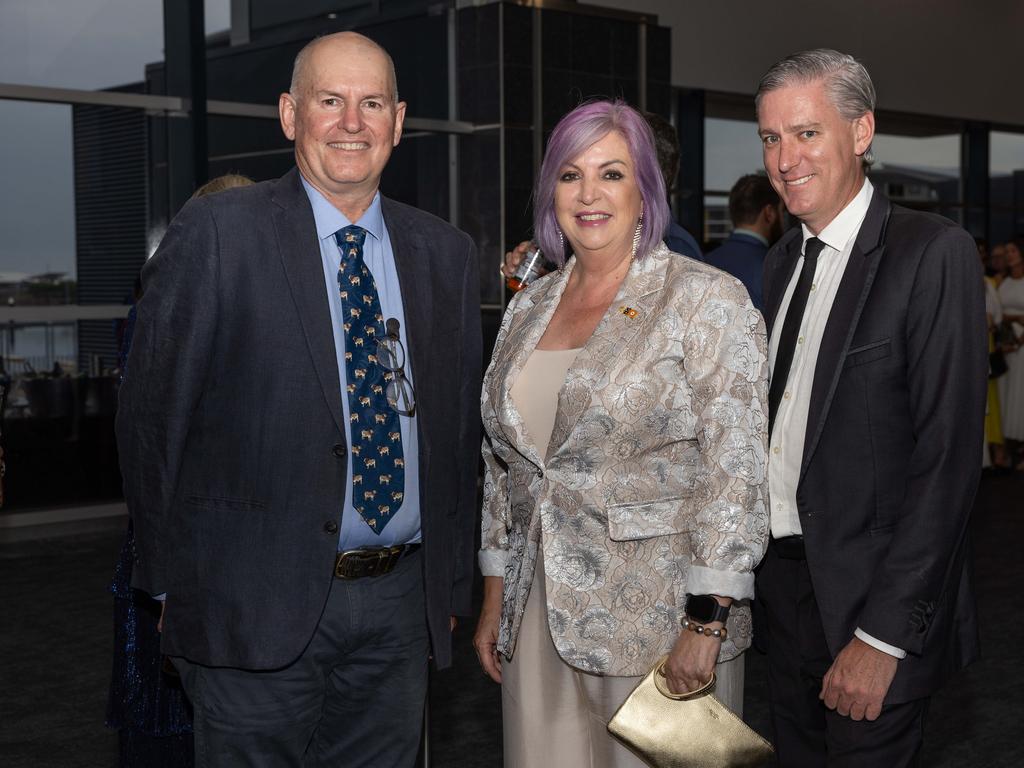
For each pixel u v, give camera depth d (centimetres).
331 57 218
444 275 239
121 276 764
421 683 237
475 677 430
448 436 236
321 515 215
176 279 211
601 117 218
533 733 223
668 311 209
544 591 218
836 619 208
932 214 209
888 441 206
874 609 200
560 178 222
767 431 206
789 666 228
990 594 541
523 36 857
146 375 212
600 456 210
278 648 213
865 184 216
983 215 1342
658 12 1001
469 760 352
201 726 223
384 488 222
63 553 648
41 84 724
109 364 761
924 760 352
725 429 201
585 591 212
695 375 204
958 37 1273
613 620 211
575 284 231
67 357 746
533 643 221
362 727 236
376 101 219
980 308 200
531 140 869
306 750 245
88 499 758
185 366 210
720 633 202
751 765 206
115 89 752
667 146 305
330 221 224
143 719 273
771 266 236
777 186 217
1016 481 862
